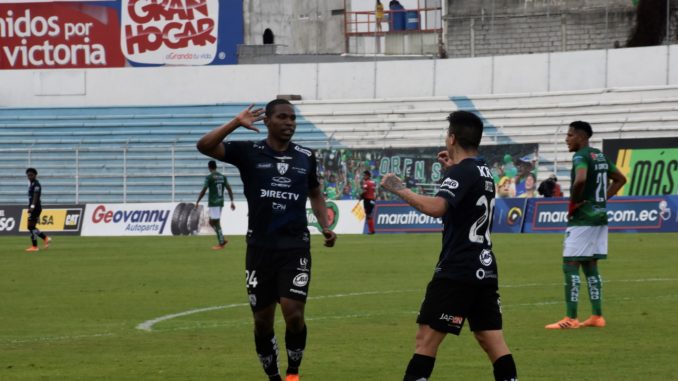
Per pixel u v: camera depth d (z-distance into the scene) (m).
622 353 28.16
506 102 116.69
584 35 126.44
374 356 28.28
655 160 94.38
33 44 138.62
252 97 130.12
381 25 159.12
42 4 138.38
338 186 111.12
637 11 124.62
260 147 23.02
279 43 148.38
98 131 127.00
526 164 103.94
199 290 46.28
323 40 152.75
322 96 128.62
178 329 34.06
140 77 132.50
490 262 19.52
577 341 30.34
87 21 137.88
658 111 106.81
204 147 22.41
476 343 30.30
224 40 136.50
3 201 123.44
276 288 22.97
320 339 31.36
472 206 19.36
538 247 69.69
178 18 136.62
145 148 111.19
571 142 32.69
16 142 127.75
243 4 139.12
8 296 44.56
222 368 26.70
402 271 54.03
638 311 36.94
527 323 34.28
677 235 78.94
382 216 95.38
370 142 116.69
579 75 117.50
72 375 25.78
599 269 52.72
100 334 33.09
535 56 119.88
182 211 99.56
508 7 129.88
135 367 26.89
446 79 124.12
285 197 22.78
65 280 51.72
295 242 22.84
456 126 19.91
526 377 24.83
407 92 125.62
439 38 138.25
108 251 74.19
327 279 50.03
